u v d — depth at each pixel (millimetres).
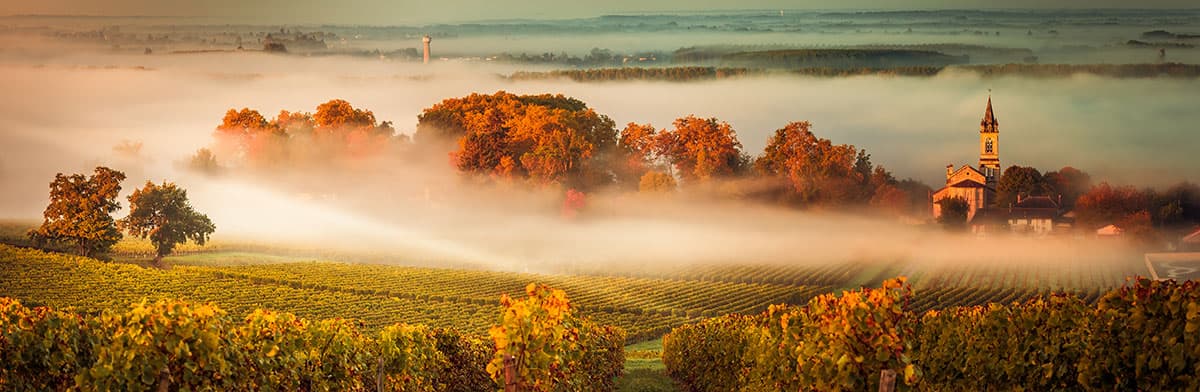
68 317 26797
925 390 27812
